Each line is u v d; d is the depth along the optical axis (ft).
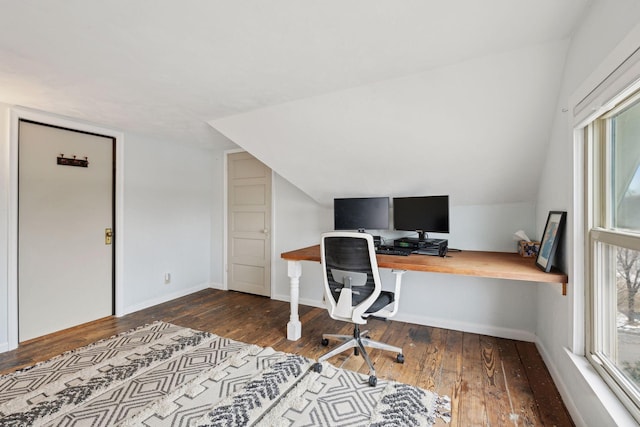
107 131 10.14
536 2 4.26
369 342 7.47
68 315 9.34
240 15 4.43
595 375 4.72
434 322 9.59
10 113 8.00
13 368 6.97
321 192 10.69
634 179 4.00
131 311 10.89
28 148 8.48
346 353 7.75
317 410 5.49
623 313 4.32
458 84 6.26
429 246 8.46
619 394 4.11
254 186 13.05
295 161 9.66
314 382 6.35
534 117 6.47
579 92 4.79
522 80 5.90
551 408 5.55
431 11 4.39
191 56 5.61
